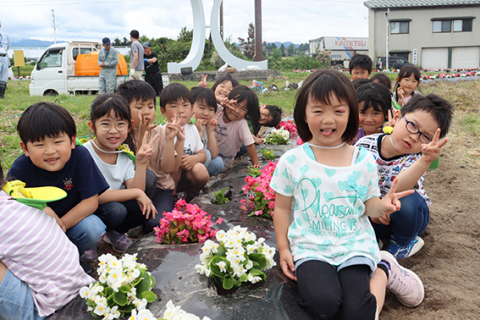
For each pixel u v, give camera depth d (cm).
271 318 189
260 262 217
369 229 217
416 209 254
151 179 317
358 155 218
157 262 232
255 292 207
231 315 188
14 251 198
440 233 321
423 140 243
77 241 255
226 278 209
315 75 205
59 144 225
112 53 1093
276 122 575
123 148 304
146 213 302
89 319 196
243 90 430
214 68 2558
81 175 251
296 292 209
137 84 331
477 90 1097
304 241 211
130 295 193
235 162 519
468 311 216
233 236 211
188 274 219
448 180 464
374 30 3275
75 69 1261
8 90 1421
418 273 261
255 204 305
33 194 216
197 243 255
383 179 269
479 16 3222
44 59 1273
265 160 465
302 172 215
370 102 306
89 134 564
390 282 222
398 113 285
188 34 2822
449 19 3231
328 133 204
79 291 211
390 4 3253
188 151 380
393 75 1870
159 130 351
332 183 209
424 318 215
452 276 255
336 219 209
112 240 308
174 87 366
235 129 445
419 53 3316
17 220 200
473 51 3294
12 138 522
